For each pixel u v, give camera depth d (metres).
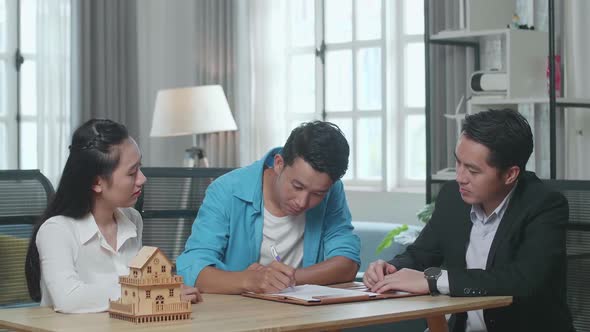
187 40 7.25
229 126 6.32
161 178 3.35
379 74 6.14
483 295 2.40
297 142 2.46
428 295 2.42
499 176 2.59
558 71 4.51
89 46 6.72
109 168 2.38
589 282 2.90
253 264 2.55
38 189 3.10
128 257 2.51
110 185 2.39
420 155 6.03
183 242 3.38
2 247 2.98
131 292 1.97
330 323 1.96
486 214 2.72
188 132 6.26
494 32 4.49
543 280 2.49
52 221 2.35
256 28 6.54
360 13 6.22
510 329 2.62
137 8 7.16
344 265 2.74
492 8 4.73
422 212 4.76
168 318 1.96
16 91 6.64
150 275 1.95
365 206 6.14
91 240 2.40
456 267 2.77
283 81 6.57
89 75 6.72
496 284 2.42
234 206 2.75
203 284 2.49
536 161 4.75
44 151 6.64
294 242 2.79
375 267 2.59
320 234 2.82
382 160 6.04
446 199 2.86
